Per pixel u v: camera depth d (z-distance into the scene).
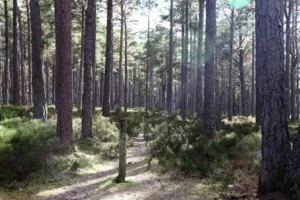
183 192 7.53
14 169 8.03
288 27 22.97
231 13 27.41
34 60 14.86
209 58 14.05
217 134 13.21
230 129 15.31
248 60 43.47
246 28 29.77
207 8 14.23
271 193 5.89
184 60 31.44
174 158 10.02
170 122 20.02
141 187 8.06
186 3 30.14
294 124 20.11
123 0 30.16
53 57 45.84
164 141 13.04
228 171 8.58
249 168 8.54
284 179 5.73
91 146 12.41
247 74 50.22
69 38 11.18
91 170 9.84
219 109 16.92
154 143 13.50
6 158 8.21
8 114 15.87
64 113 11.05
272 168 6.05
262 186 6.21
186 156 9.77
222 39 33.00
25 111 18.00
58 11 11.09
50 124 13.17
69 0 11.12
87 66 13.65
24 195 7.21
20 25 32.94
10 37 39.84
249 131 13.47
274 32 6.06
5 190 7.27
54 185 8.12
